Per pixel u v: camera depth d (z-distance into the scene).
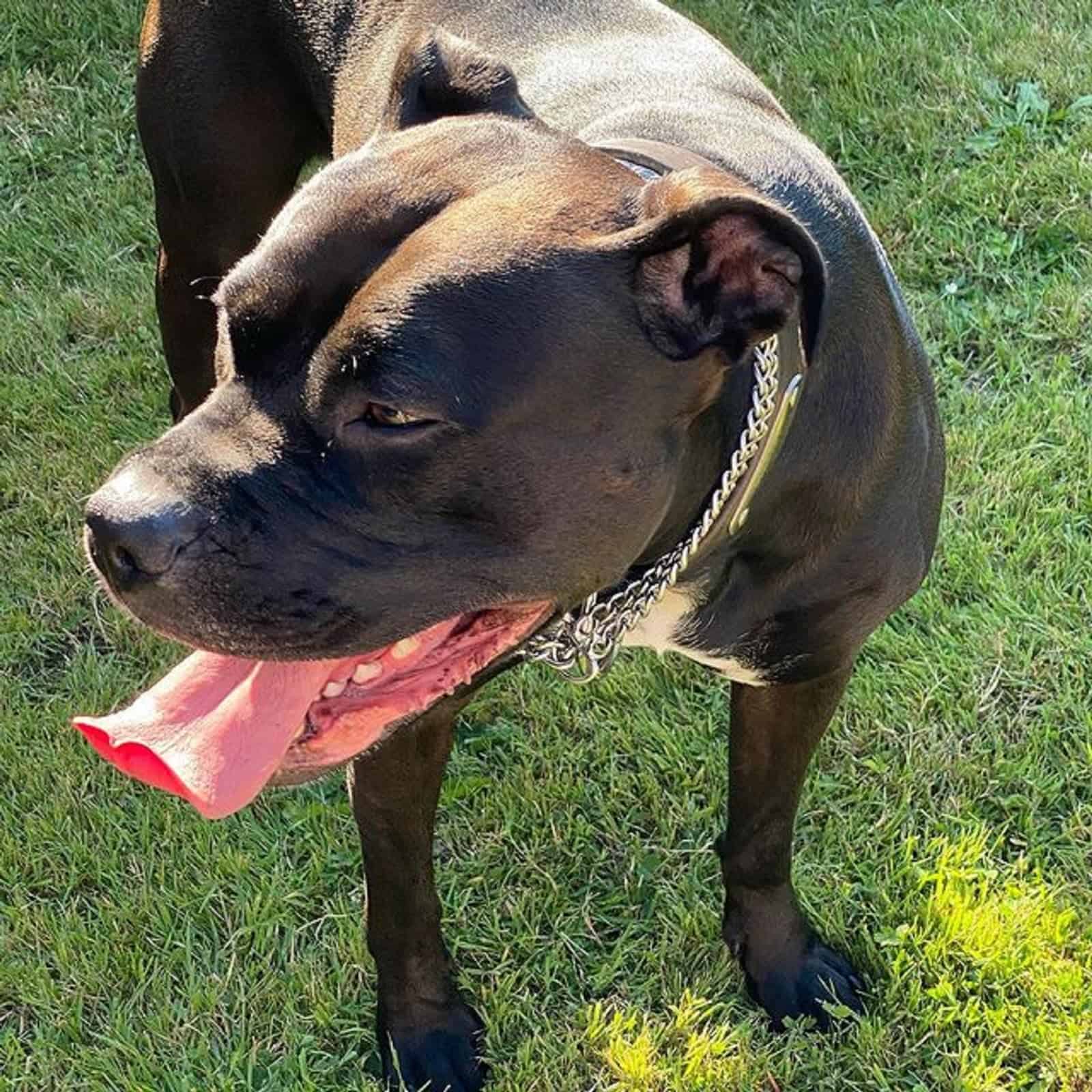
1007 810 1.21
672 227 0.79
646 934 1.17
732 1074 1.09
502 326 0.78
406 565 0.81
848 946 1.16
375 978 1.14
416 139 0.84
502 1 1.11
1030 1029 1.10
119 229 1.67
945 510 1.37
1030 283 1.55
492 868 1.19
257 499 0.80
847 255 0.94
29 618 1.35
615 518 0.83
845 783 1.23
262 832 1.21
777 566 0.93
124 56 1.86
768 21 1.86
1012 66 1.76
